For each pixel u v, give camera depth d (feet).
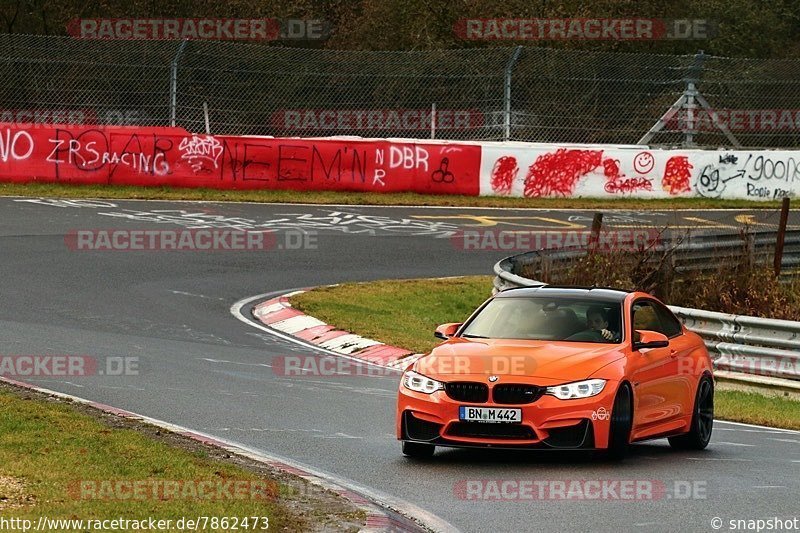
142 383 164.55
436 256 316.60
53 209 346.13
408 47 547.49
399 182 419.54
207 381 168.86
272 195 399.44
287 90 430.20
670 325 146.10
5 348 185.26
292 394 163.22
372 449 131.75
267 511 95.04
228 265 283.79
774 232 292.81
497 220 379.35
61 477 102.58
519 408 121.70
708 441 143.43
